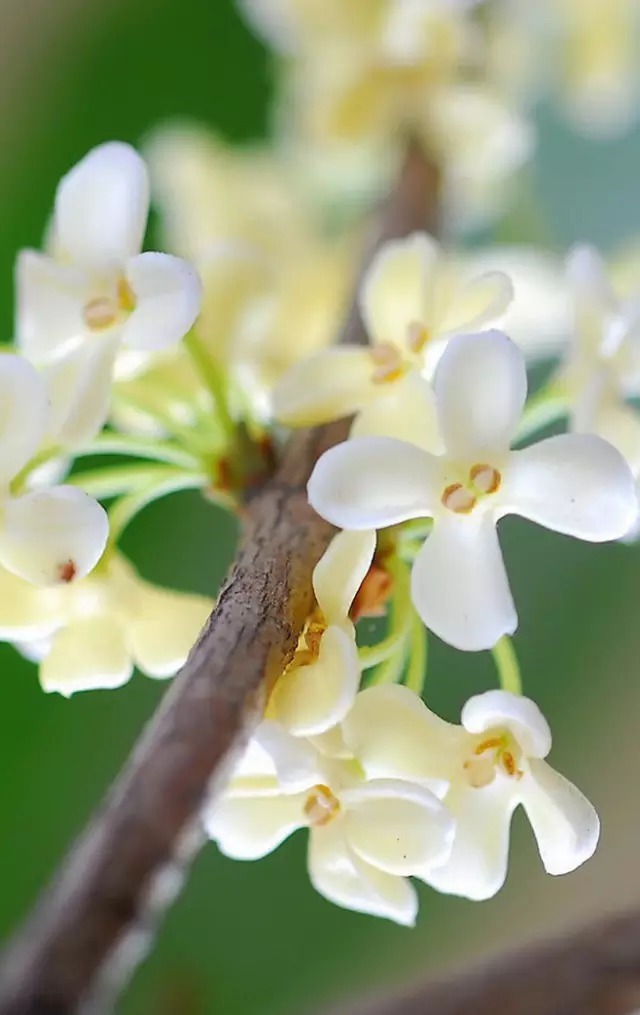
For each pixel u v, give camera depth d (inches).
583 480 4.3
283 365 5.2
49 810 6.8
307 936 6.9
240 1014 6.8
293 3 6.5
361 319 5.1
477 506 4.3
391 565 4.5
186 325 4.5
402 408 4.5
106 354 4.5
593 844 4.3
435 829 4.2
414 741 4.3
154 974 6.8
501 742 4.3
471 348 4.3
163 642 4.5
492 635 4.3
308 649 4.2
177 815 3.9
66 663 4.5
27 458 4.4
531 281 5.6
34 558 4.3
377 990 4.4
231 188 6.8
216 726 4.0
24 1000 3.7
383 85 6.1
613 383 4.7
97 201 4.6
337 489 4.3
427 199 5.8
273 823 4.3
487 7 6.7
